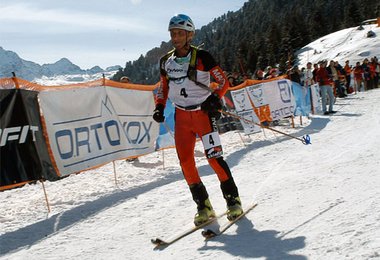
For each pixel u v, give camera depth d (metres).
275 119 9.66
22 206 4.90
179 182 5.46
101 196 5.06
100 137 5.63
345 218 3.14
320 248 2.68
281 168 5.49
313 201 3.73
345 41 58.19
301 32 81.12
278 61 75.00
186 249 3.07
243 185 4.78
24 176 4.42
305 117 11.85
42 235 3.76
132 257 3.07
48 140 4.84
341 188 4.01
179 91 3.59
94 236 3.63
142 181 5.82
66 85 5.20
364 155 5.45
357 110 12.19
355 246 2.60
